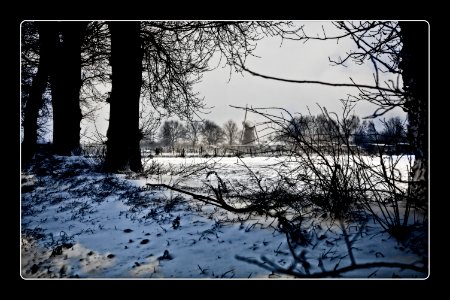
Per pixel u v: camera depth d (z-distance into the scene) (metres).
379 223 3.61
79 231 4.91
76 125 14.12
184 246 3.94
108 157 9.65
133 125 9.79
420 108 3.08
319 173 4.29
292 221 3.89
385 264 2.14
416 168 3.52
